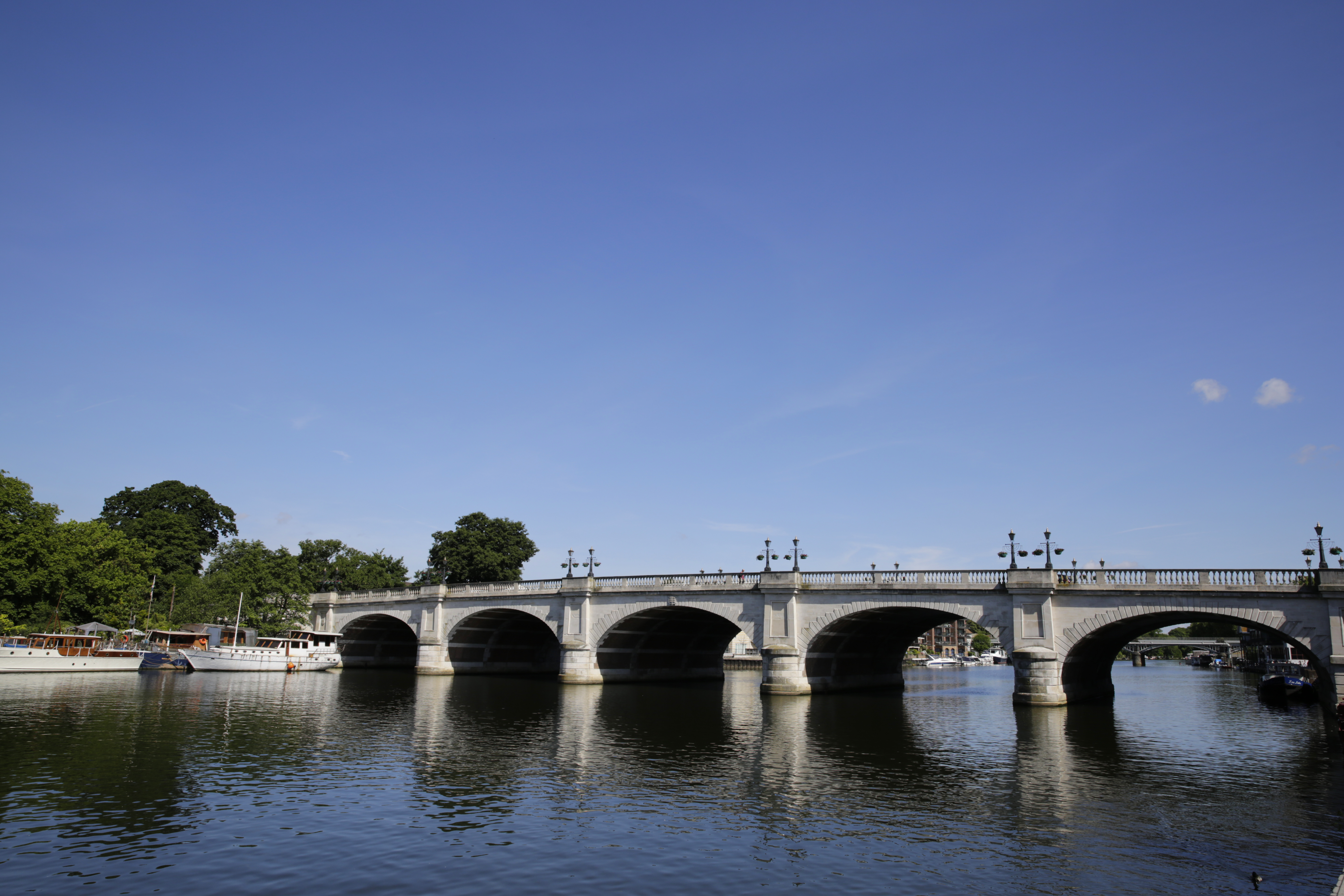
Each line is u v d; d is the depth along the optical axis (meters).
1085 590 55.41
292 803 27.92
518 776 33.00
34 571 80.75
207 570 119.50
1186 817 27.41
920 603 61.31
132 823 25.12
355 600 101.62
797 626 66.62
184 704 54.16
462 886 20.30
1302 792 31.38
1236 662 167.38
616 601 76.62
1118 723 52.34
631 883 20.67
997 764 36.88
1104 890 20.52
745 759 37.38
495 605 86.19
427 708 55.62
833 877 21.25
